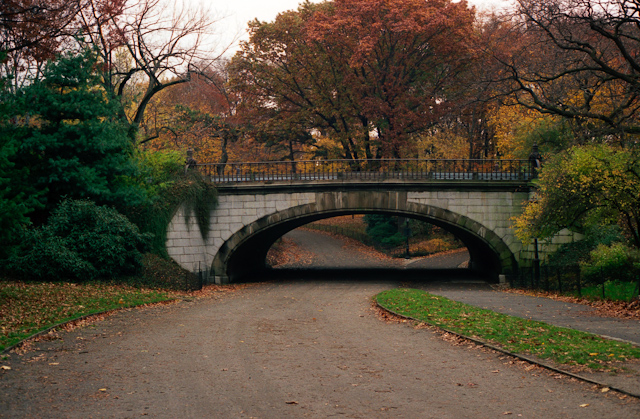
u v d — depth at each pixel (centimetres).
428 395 802
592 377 838
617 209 2062
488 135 4688
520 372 916
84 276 2234
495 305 1897
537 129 3438
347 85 4088
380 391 828
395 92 3997
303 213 3139
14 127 2355
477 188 3088
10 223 1555
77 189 2453
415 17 3778
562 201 2178
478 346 1136
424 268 4169
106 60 3020
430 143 5012
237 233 3136
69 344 1199
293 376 927
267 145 5119
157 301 2086
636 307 1661
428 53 4081
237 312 1875
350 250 5538
